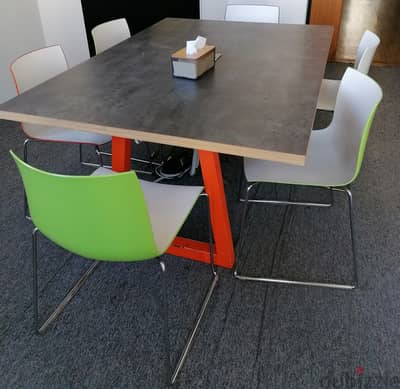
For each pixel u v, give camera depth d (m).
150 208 1.52
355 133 1.66
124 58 2.08
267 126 1.37
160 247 1.34
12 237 2.13
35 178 1.16
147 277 1.88
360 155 1.51
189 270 1.90
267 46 2.17
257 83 1.72
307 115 1.43
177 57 1.76
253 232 2.11
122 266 1.95
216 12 3.87
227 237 1.80
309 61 1.94
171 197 1.57
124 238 1.23
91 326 1.67
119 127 1.41
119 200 1.13
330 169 1.72
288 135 1.31
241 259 1.95
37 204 1.26
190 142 1.32
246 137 1.31
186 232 2.13
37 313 1.63
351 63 4.13
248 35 2.36
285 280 1.82
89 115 1.51
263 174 1.69
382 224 2.12
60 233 1.28
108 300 1.78
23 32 3.59
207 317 1.68
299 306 1.72
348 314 1.68
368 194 2.34
